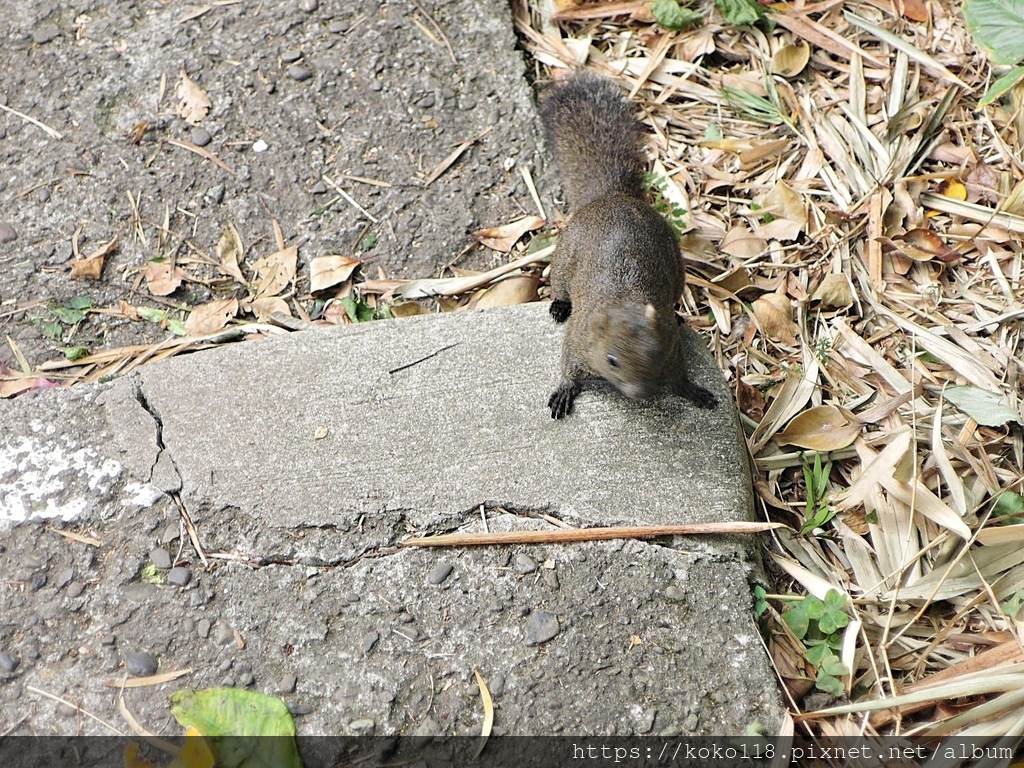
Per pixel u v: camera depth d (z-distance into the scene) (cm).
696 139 311
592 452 286
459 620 280
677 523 283
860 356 295
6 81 313
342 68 314
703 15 318
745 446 289
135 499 285
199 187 307
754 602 281
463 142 310
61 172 308
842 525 287
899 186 304
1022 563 282
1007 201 300
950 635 280
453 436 287
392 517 284
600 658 278
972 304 297
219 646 279
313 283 301
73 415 289
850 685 278
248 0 319
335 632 280
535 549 283
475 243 304
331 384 290
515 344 292
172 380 291
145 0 320
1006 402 289
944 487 287
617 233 289
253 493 285
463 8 319
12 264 302
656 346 282
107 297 301
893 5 316
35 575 282
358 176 308
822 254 302
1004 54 301
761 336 297
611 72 316
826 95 312
